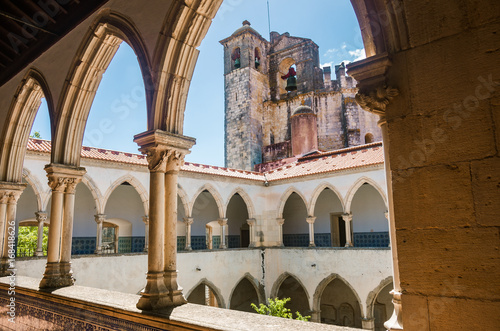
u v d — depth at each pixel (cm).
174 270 494
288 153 3638
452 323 240
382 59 285
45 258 1295
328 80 3797
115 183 1519
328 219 2130
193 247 2064
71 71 692
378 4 298
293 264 1909
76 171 725
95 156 1463
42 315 621
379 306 1925
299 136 3341
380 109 299
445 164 254
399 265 265
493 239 231
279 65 4125
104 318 485
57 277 668
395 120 279
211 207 2200
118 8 596
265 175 2198
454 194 248
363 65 295
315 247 1850
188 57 534
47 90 762
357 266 1697
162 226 500
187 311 429
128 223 1861
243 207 2433
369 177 1678
